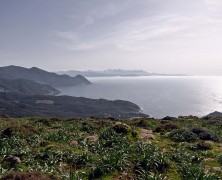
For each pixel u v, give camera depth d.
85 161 18.92
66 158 19.61
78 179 15.52
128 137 26.36
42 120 40.44
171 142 26.28
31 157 19.64
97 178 16.27
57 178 14.88
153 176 16.05
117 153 19.12
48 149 21.41
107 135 26.41
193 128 29.83
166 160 18.98
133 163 18.66
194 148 24.16
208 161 20.44
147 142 24.67
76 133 29.20
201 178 16.03
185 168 17.98
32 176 13.70
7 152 19.81
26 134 26.25
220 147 25.17
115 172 17.03
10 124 36.00
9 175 13.66
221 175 17.39
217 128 37.69
